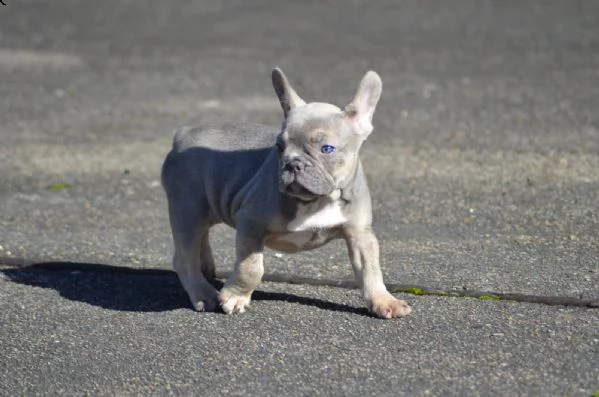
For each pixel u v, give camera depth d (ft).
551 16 104.37
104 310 35.09
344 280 37.37
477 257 39.65
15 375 29.73
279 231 33.40
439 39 95.14
